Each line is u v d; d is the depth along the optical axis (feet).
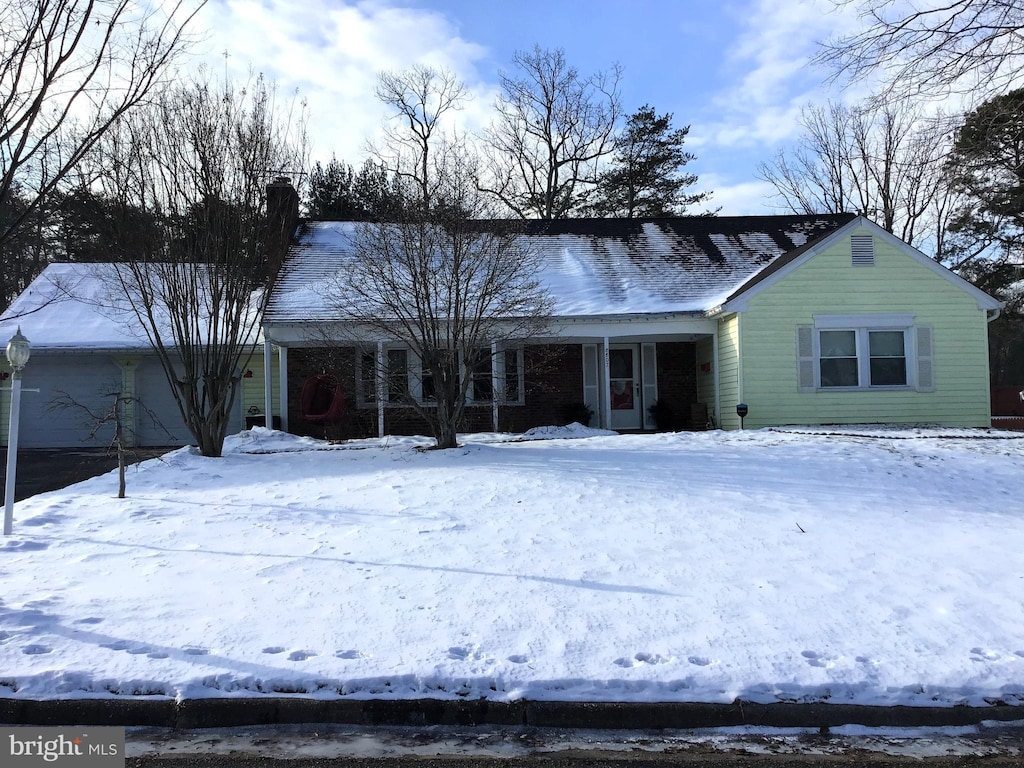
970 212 89.92
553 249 66.80
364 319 41.63
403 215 40.63
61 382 63.10
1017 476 32.94
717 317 55.83
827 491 30.09
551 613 17.60
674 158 127.95
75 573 20.42
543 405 61.41
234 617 17.24
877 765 12.75
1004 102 33.76
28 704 13.88
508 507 27.63
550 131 123.85
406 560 21.50
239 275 42.93
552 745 13.41
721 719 13.99
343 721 14.02
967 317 55.01
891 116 143.23
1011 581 19.98
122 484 30.71
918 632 16.74
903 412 54.60
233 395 43.21
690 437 45.47
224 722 13.88
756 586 19.51
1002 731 13.85
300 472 36.06
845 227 54.13
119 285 59.82
